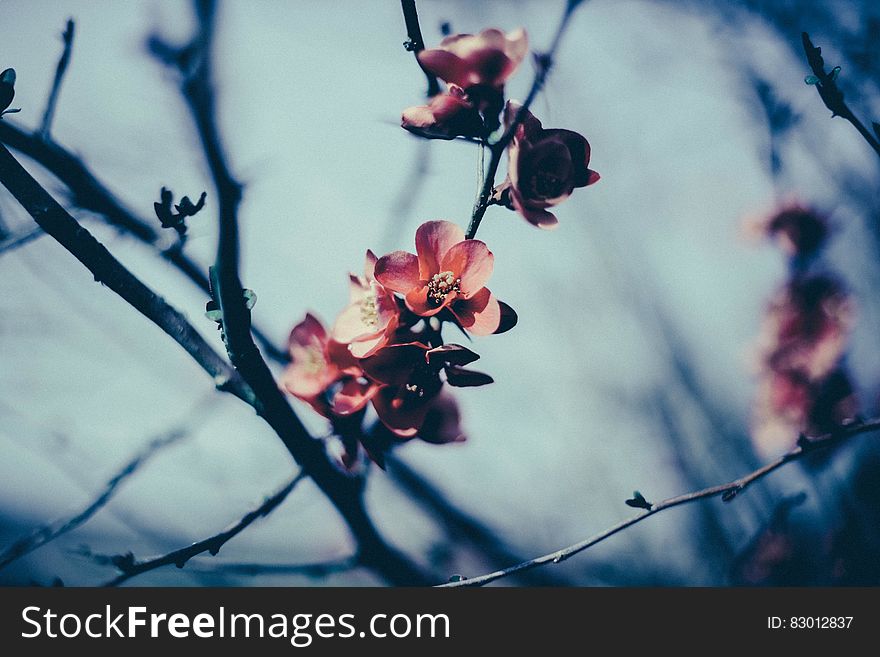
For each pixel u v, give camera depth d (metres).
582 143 0.57
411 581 0.69
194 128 0.59
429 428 0.60
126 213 0.66
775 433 0.79
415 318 0.57
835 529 0.84
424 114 0.57
